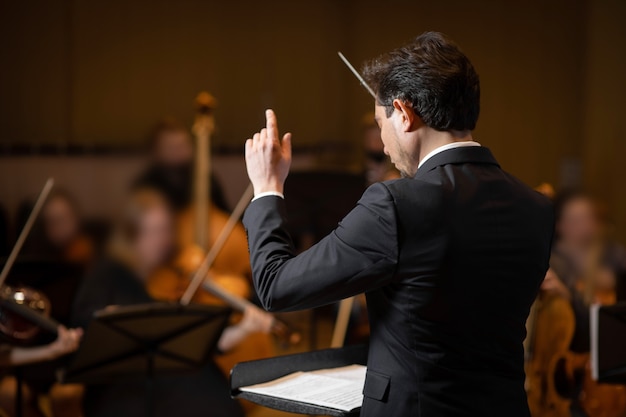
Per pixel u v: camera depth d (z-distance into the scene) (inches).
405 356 74.1
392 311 74.8
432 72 77.0
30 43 271.6
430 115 77.4
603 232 182.1
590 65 290.8
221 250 201.8
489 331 74.9
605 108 285.9
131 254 183.6
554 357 170.4
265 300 75.4
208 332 148.7
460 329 73.7
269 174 81.5
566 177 297.0
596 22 288.4
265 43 329.4
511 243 75.5
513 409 75.2
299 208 195.8
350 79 345.7
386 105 79.6
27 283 161.0
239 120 323.3
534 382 169.9
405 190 73.7
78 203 253.4
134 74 296.4
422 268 72.6
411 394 73.5
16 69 269.0
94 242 247.4
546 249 79.4
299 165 317.4
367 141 209.0
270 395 78.8
